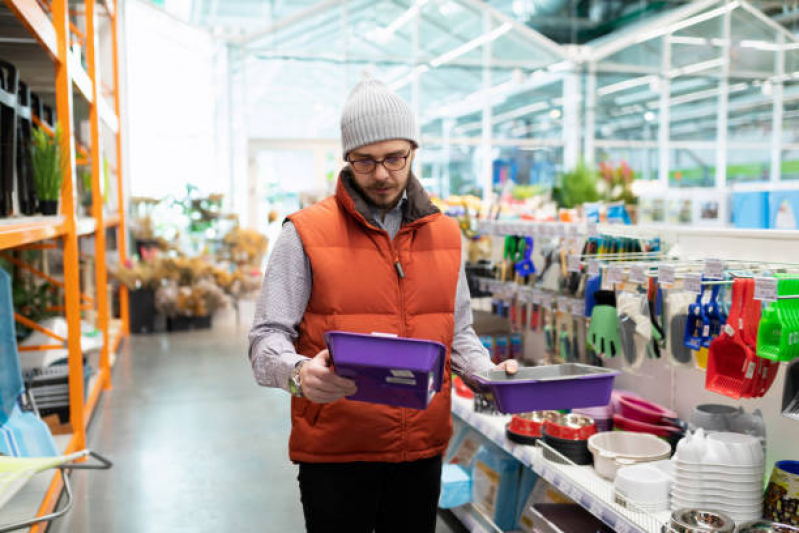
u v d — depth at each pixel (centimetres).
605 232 250
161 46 936
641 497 179
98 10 725
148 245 827
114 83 722
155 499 312
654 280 212
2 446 219
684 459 176
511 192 550
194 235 887
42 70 416
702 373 229
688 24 1006
